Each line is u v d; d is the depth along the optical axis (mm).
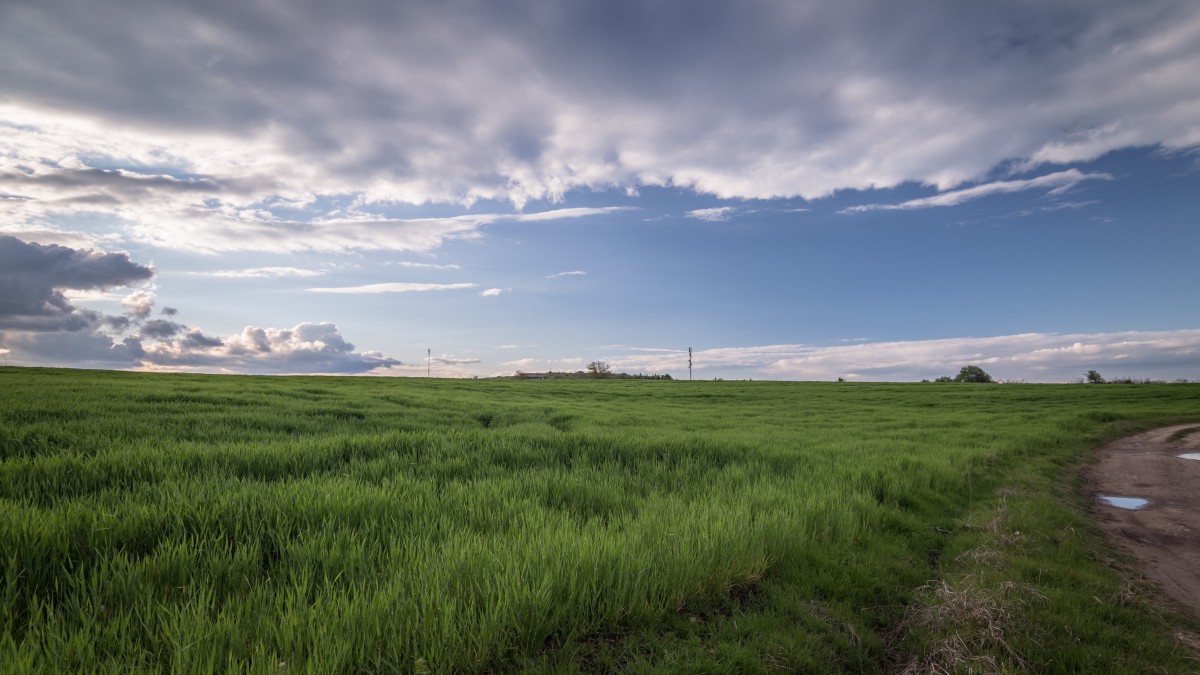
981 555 6430
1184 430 24312
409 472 8781
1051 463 14500
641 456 11438
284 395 26781
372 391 33812
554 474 8953
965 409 34562
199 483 7176
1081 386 58406
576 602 4160
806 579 5305
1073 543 7238
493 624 3607
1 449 10164
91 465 7762
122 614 3678
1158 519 9219
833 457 12961
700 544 5273
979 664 3871
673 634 4027
